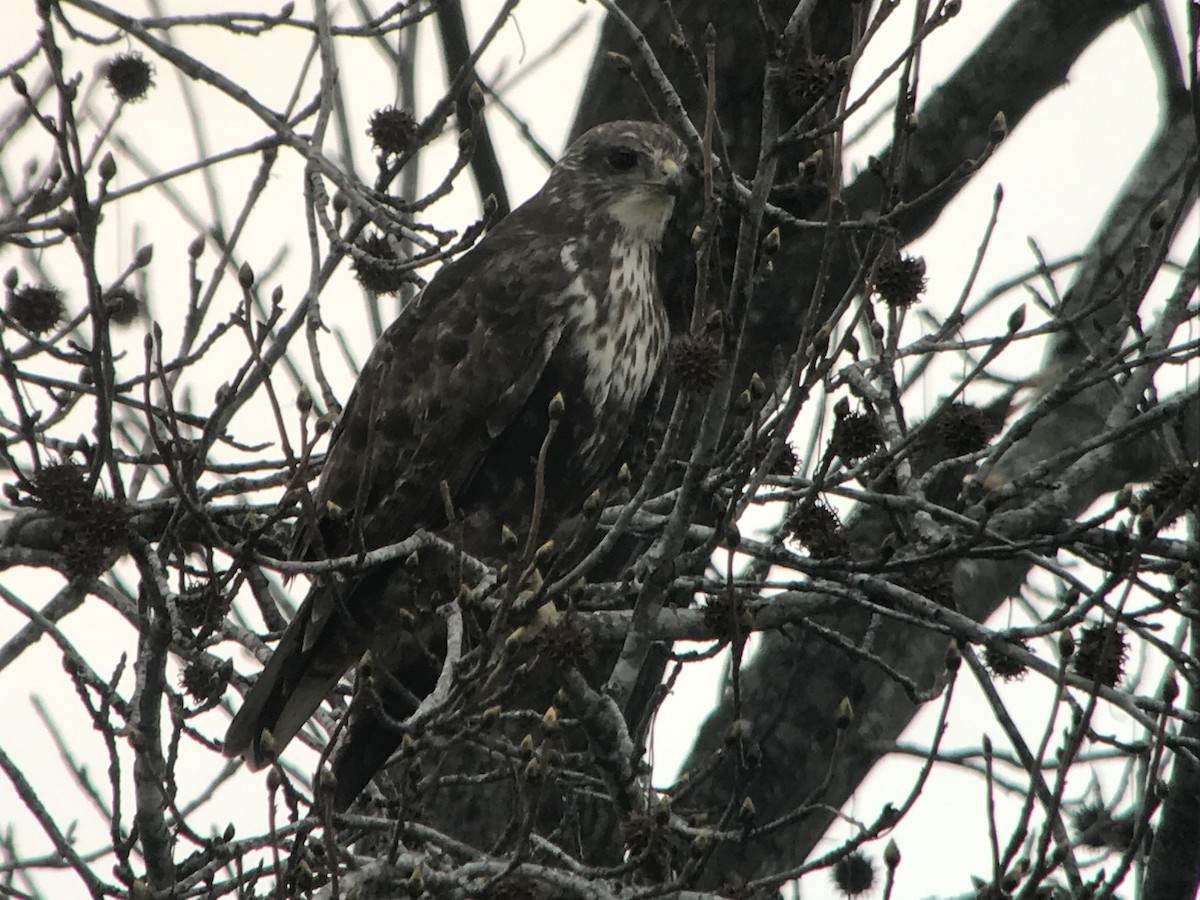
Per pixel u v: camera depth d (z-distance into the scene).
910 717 13.85
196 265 10.25
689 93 12.57
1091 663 9.40
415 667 11.28
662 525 10.75
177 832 8.59
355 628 8.27
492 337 11.91
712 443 8.20
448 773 12.30
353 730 9.58
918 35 8.06
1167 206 9.26
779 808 13.47
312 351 9.71
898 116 8.36
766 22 7.80
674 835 8.70
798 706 13.72
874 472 10.30
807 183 8.54
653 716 9.18
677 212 12.80
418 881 7.19
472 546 12.10
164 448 7.48
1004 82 13.51
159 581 8.15
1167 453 11.20
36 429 11.00
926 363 12.76
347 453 11.74
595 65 13.62
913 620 9.27
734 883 8.55
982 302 12.48
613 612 10.39
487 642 7.66
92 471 8.55
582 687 8.61
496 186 12.99
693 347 7.99
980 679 8.98
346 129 13.44
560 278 12.09
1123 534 8.67
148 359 7.49
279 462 11.38
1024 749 8.77
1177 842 10.52
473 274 12.14
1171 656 9.10
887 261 10.12
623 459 12.51
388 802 9.30
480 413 11.81
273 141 10.64
